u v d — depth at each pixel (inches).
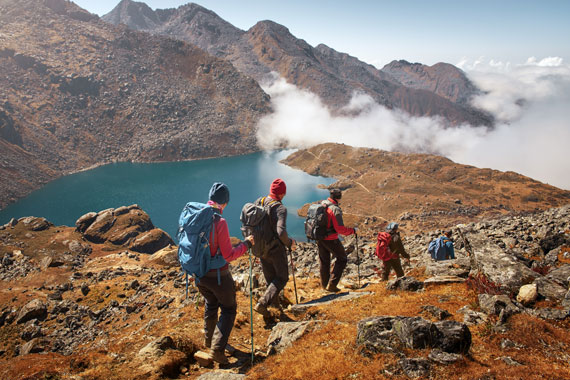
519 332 241.6
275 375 229.8
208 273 249.0
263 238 317.1
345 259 443.2
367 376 205.6
